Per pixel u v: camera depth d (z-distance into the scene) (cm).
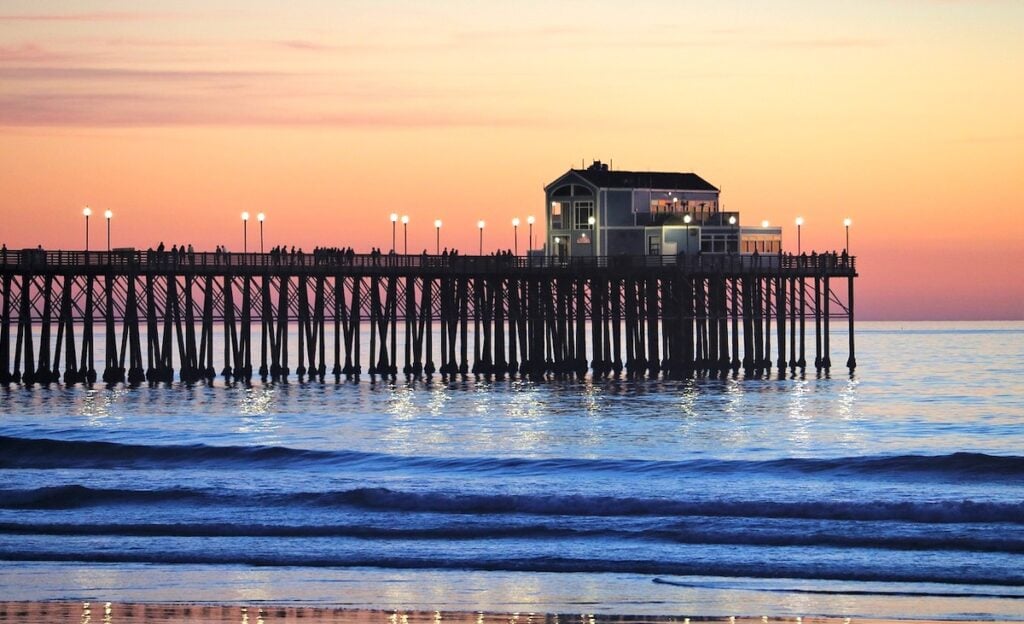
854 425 13512
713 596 6350
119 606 6212
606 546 7206
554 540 7338
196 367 16900
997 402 16525
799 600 6284
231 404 15012
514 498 8075
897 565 6781
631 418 13912
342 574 6744
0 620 6006
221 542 7325
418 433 12600
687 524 7544
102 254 15900
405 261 17012
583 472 9569
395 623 5991
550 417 14000
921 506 7731
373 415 14162
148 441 11819
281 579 6656
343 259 16725
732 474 9369
